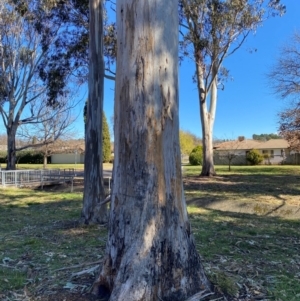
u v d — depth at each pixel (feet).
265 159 108.06
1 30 55.57
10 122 60.34
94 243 16.17
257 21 45.75
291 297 9.27
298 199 29.84
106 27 41.27
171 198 8.79
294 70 53.01
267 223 21.84
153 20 8.53
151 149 8.59
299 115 49.21
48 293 9.46
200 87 53.93
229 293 9.16
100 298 8.72
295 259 13.39
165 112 8.71
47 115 65.10
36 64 59.67
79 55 43.62
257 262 12.82
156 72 8.58
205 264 12.04
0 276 11.22
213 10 44.98
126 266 8.36
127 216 8.67
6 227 21.06
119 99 8.90
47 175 50.96
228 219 23.24
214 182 46.21
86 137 21.20
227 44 48.91
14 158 60.59
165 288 8.35
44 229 20.02
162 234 8.54
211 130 55.98
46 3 40.98
